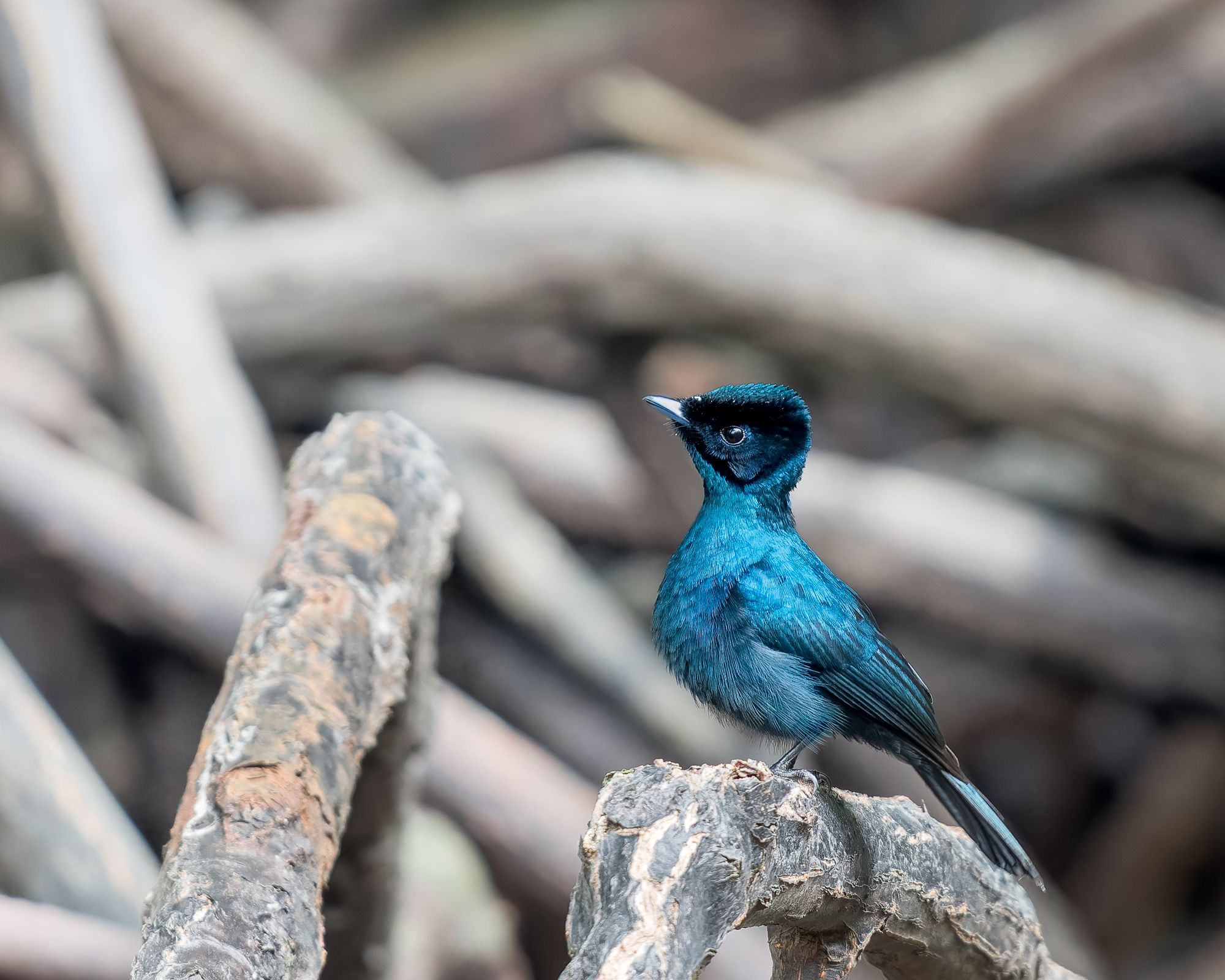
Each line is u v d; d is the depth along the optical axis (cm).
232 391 1262
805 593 633
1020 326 1223
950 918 492
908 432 1733
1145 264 1798
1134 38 1527
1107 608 1417
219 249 1357
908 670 644
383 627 498
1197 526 1377
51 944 659
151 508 1162
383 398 1497
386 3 2536
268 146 1672
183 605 1118
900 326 1234
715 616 638
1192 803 1733
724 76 2381
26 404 1340
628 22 2350
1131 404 1227
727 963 1073
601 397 1359
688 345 1420
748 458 650
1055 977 552
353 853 652
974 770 1823
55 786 803
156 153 1694
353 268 1324
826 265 1234
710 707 670
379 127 2322
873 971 1262
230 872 387
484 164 2297
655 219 1244
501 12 2492
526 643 1453
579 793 1150
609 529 1504
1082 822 1864
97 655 1419
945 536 1424
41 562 1174
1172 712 1612
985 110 1630
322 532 516
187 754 1409
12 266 1859
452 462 1438
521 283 1288
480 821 1102
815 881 422
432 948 994
